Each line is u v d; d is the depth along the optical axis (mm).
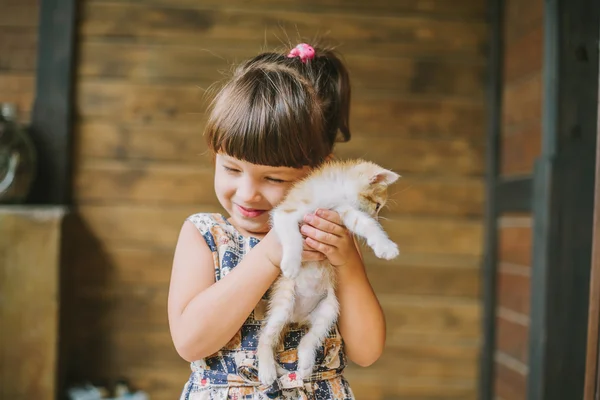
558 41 2156
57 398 2398
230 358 1161
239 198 1179
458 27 2816
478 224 2811
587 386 1433
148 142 2732
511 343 2564
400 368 2777
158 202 2730
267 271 1116
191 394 1165
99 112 2721
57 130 2664
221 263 1216
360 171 1248
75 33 2709
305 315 1236
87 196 2713
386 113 2795
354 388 2760
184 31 2744
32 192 2650
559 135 2150
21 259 2344
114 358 2697
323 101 1427
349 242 1197
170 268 2725
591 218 2135
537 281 2199
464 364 2795
